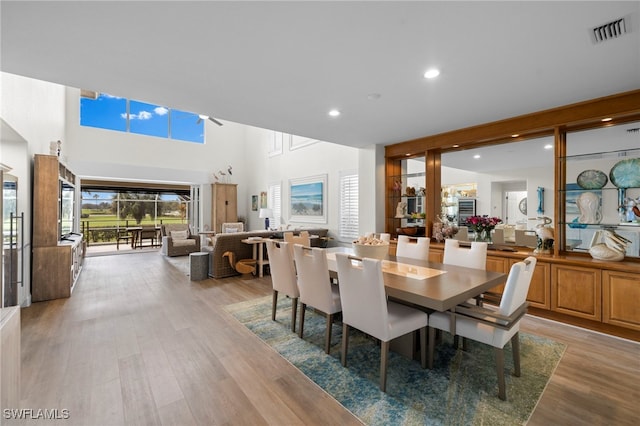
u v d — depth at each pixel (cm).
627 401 191
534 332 297
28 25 173
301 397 197
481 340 204
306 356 252
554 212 330
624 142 302
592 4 154
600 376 220
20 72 237
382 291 202
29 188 392
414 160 518
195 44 197
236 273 550
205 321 328
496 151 404
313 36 188
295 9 161
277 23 174
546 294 324
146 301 398
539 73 237
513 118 352
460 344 277
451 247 329
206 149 962
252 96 289
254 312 357
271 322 326
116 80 253
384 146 513
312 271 265
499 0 152
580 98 292
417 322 225
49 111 513
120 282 499
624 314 274
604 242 306
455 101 301
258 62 222
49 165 407
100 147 776
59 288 409
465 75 242
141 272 577
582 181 326
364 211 522
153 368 231
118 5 156
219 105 317
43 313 350
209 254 546
